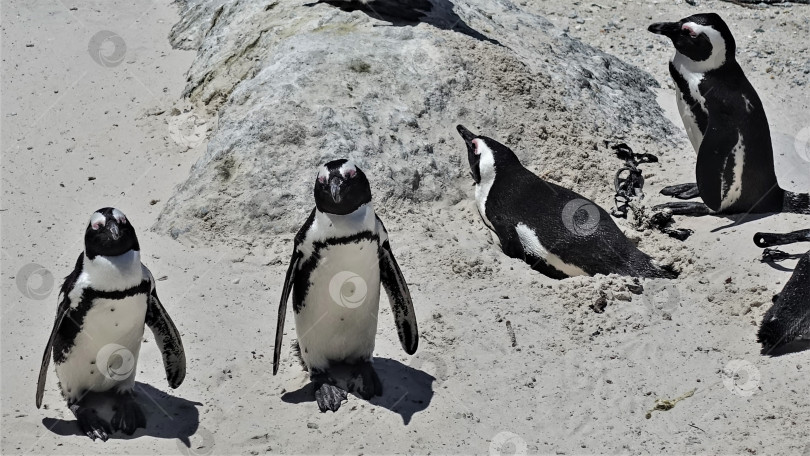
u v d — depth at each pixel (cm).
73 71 1050
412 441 585
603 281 744
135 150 920
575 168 910
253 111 872
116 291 546
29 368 630
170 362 595
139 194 859
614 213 862
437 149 883
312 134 850
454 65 939
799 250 798
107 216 542
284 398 621
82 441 565
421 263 772
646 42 1221
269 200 813
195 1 1156
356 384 634
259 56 966
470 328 697
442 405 618
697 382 646
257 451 571
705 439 593
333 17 984
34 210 827
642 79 1109
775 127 1062
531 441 591
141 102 992
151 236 798
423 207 852
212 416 599
